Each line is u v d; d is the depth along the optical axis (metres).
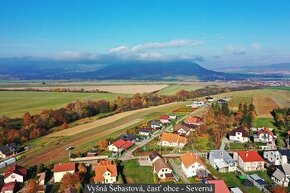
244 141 141.00
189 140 141.38
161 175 99.94
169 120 185.62
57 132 172.50
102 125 183.75
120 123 185.75
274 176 96.81
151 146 137.12
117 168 110.00
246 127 158.75
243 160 107.00
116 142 134.50
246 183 93.50
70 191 84.19
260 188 91.69
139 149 132.62
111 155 125.62
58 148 140.62
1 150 132.50
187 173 101.19
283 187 89.62
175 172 105.31
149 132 157.38
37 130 163.38
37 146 146.00
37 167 112.25
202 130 153.25
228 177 100.62
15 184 96.81
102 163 107.19
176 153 126.50
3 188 93.50
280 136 149.12
